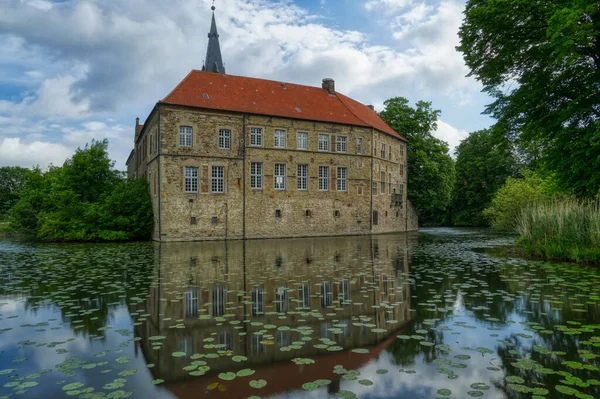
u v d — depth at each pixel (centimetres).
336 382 495
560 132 1933
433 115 5197
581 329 687
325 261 1692
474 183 7075
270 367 546
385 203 4559
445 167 5166
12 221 4403
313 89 4403
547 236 1734
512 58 2078
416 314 805
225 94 3628
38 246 2809
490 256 1836
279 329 716
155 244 2886
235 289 1073
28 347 638
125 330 721
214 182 3444
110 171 3947
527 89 2033
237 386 488
